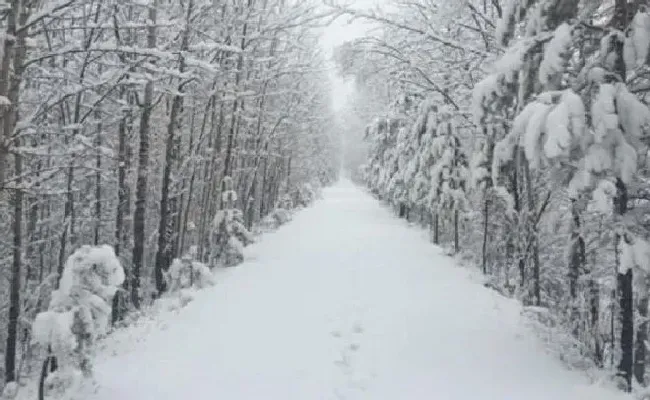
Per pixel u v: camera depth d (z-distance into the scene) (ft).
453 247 64.13
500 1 48.08
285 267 50.37
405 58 46.73
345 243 67.77
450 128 68.64
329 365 24.21
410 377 22.65
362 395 20.79
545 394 20.74
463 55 49.14
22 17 29.07
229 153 68.74
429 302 35.91
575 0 24.13
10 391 28.99
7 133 29.22
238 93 60.70
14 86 29.32
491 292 39.27
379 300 36.58
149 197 83.05
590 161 20.79
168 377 22.89
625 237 22.62
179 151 67.67
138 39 52.80
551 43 22.72
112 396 20.79
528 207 47.11
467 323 30.76
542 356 25.21
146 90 46.75
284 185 154.10
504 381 22.16
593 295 34.27
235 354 25.81
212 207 82.33
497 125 33.78
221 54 61.77
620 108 21.42
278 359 25.07
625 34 23.62
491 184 52.49
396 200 113.19
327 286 41.37
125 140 56.75
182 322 31.86
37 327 19.03
